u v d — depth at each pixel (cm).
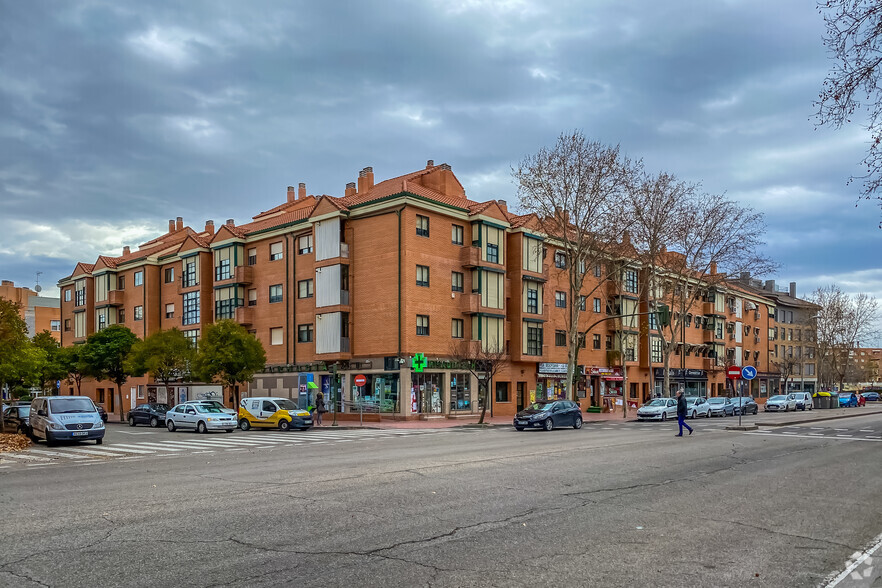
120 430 3431
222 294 5078
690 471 1371
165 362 4422
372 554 690
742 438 2328
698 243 4325
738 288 7850
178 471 1456
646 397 6178
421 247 4047
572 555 689
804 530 824
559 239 4222
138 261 5866
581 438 2352
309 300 4459
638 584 596
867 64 1102
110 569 641
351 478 1257
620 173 3812
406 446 2091
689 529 819
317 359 4316
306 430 3219
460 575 618
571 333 3972
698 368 7025
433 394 4050
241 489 1135
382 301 4050
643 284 5253
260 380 4741
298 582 597
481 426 3422
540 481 1205
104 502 1017
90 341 5150
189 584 593
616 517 884
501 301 4450
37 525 843
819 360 8512
